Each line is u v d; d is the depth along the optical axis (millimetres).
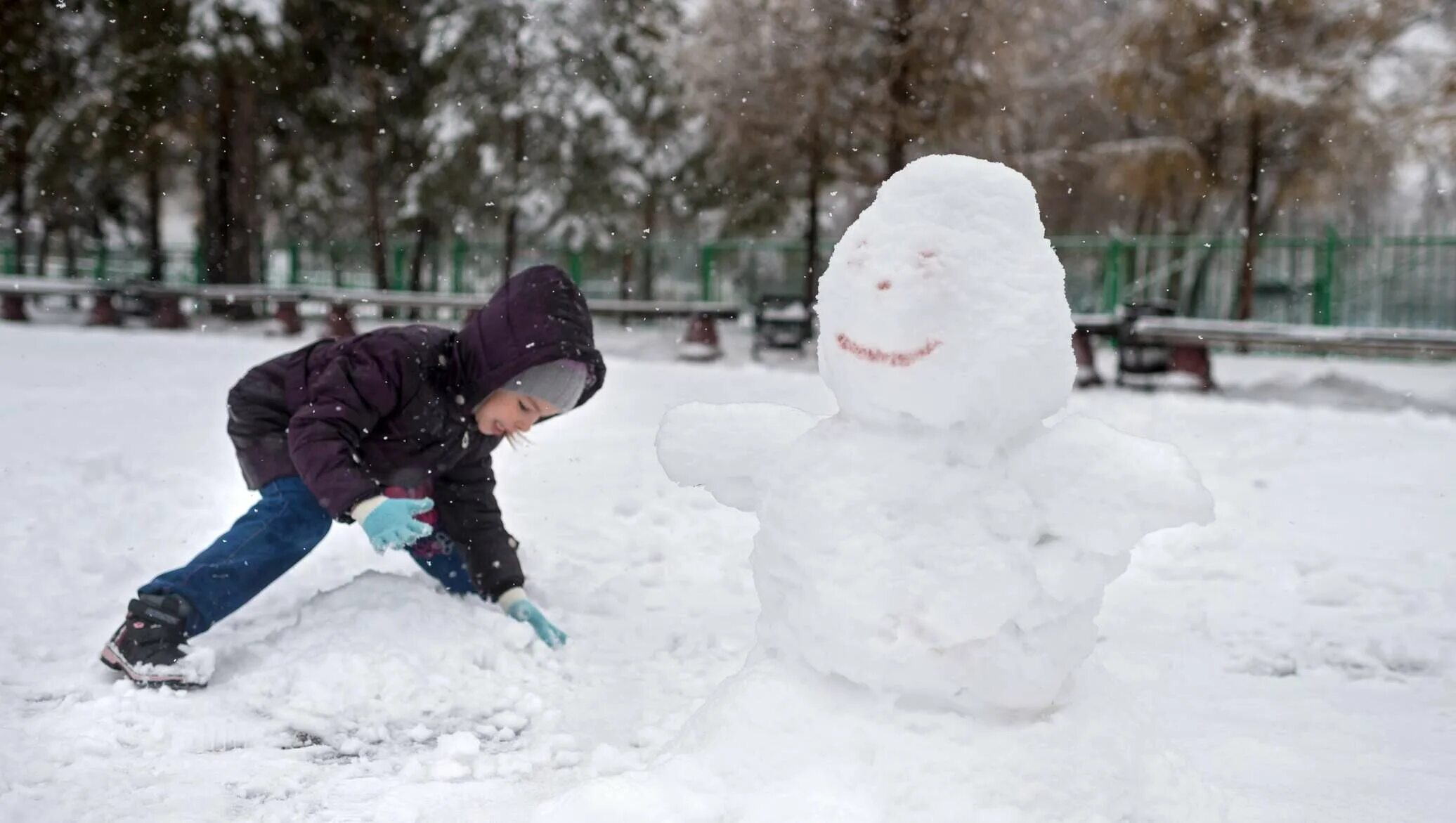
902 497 2357
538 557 5250
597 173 28078
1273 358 20828
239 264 27188
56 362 14242
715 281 27625
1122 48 20609
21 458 7164
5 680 3576
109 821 2646
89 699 3428
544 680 3727
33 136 27531
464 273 30078
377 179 30172
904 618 2303
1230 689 3820
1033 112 24391
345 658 3570
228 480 6848
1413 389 15695
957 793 2229
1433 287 21562
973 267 2375
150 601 3498
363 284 33969
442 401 3844
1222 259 23359
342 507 3420
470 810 2748
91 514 5805
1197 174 21094
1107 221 28969
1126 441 2439
